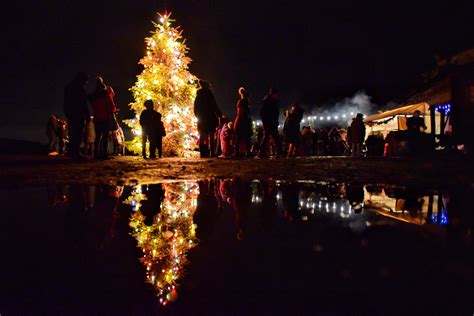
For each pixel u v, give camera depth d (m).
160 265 1.05
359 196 2.71
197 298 0.79
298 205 2.26
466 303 0.73
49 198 2.93
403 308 0.71
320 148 20.12
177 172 6.24
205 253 1.16
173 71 17.52
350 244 1.22
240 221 1.73
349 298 0.77
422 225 1.54
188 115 18.05
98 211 2.20
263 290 0.82
